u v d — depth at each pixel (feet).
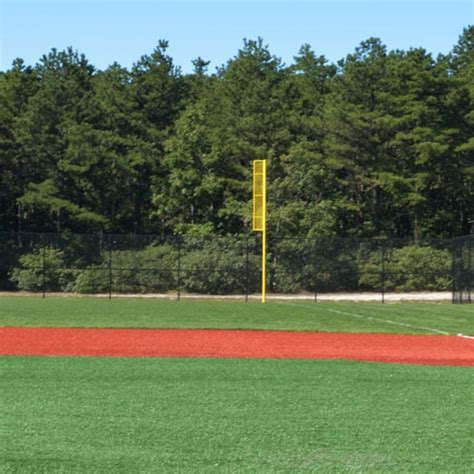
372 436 35.06
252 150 219.82
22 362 58.13
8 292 173.58
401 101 225.76
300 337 81.92
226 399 43.29
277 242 179.22
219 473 29.37
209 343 74.64
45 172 221.25
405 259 180.34
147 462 30.63
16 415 38.65
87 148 218.79
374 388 47.39
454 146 225.35
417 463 30.89
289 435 35.12
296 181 206.18
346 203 222.07
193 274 172.86
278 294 175.42
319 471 29.81
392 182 219.00
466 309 129.49
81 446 32.86
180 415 38.96
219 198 217.15
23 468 29.68
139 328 91.20
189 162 211.41
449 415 39.45
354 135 224.94
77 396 43.75
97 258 175.42
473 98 226.58
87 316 107.86
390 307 135.03
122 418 38.17
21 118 219.00
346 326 95.30
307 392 45.73
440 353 67.82
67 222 225.15
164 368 55.42
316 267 178.81
